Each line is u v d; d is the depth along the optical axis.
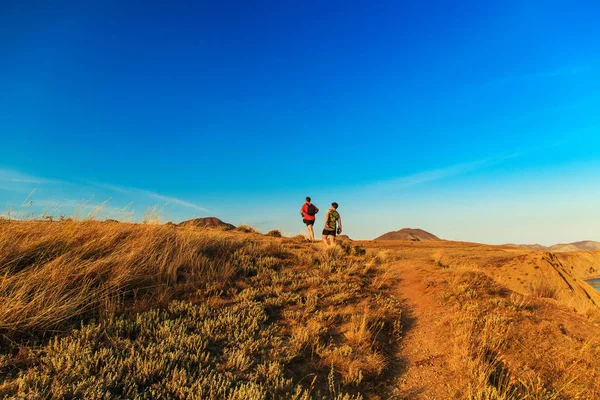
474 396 4.35
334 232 12.65
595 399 4.39
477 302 7.34
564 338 5.76
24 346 4.08
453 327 6.34
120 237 8.02
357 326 6.22
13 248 6.09
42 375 3.53
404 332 6.59
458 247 20.83
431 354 5.72
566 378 4.77
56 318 4.64
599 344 5.54
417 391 4.71
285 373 4.63
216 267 8.19
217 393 3.78
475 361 5.02
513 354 5.39
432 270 10.45
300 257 10.48
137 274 6.57
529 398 4.36
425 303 7.96
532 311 6.97
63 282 5.38
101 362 4.00
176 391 3.71
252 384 3.97
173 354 4.28
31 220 7.77
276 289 7.47
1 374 3.57
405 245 20.97
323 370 4.90
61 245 6.70
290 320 6.30
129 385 3.62
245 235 14.63
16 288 5.01
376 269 10.64
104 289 5.74
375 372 4.98
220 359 4.62
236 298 6.74
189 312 5.75
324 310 6.91
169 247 8.12
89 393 3.37
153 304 5.76
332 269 9.77
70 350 4.02
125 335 4.75
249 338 5.21
